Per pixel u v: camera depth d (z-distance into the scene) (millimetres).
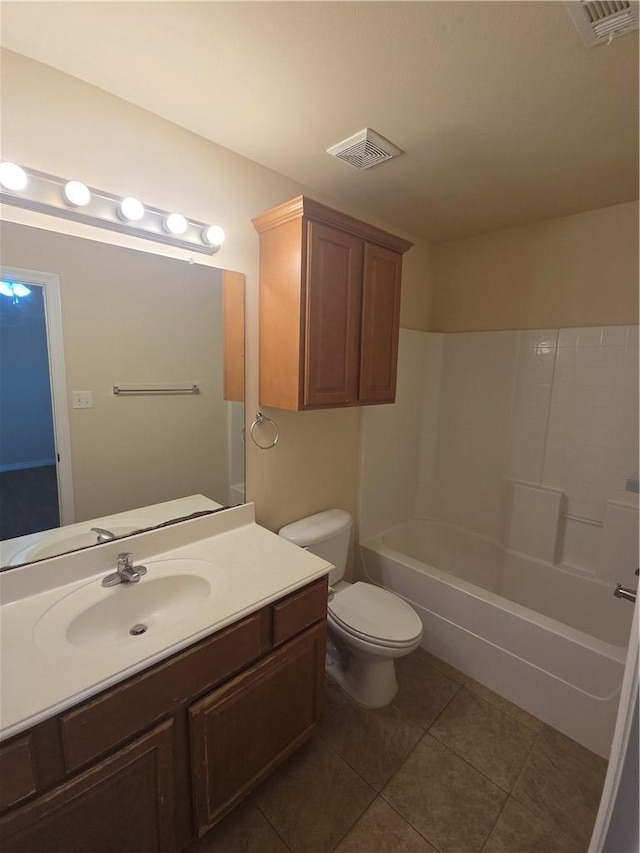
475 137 1508
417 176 1817
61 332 1300
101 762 965
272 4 958
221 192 1610
